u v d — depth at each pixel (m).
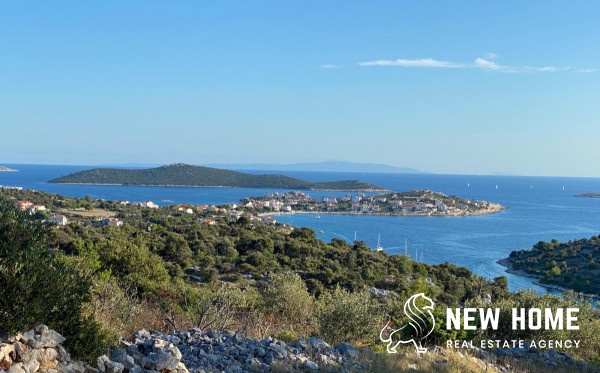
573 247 98.38
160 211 127.31
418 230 173.38
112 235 53.53
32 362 5.84
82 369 6.48
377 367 9.58
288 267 54.97
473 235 161.88
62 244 40.28
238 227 86.44
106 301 11.70
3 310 5.98
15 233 6.54
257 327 13.31
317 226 177.25
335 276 48.69
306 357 9.55
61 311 6.84
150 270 22.95
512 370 11.12
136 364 7.35
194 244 62.12
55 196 126.19
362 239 147.25
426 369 10.00
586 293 69.56
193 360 8.49
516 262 102.06
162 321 13.21
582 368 12.51
